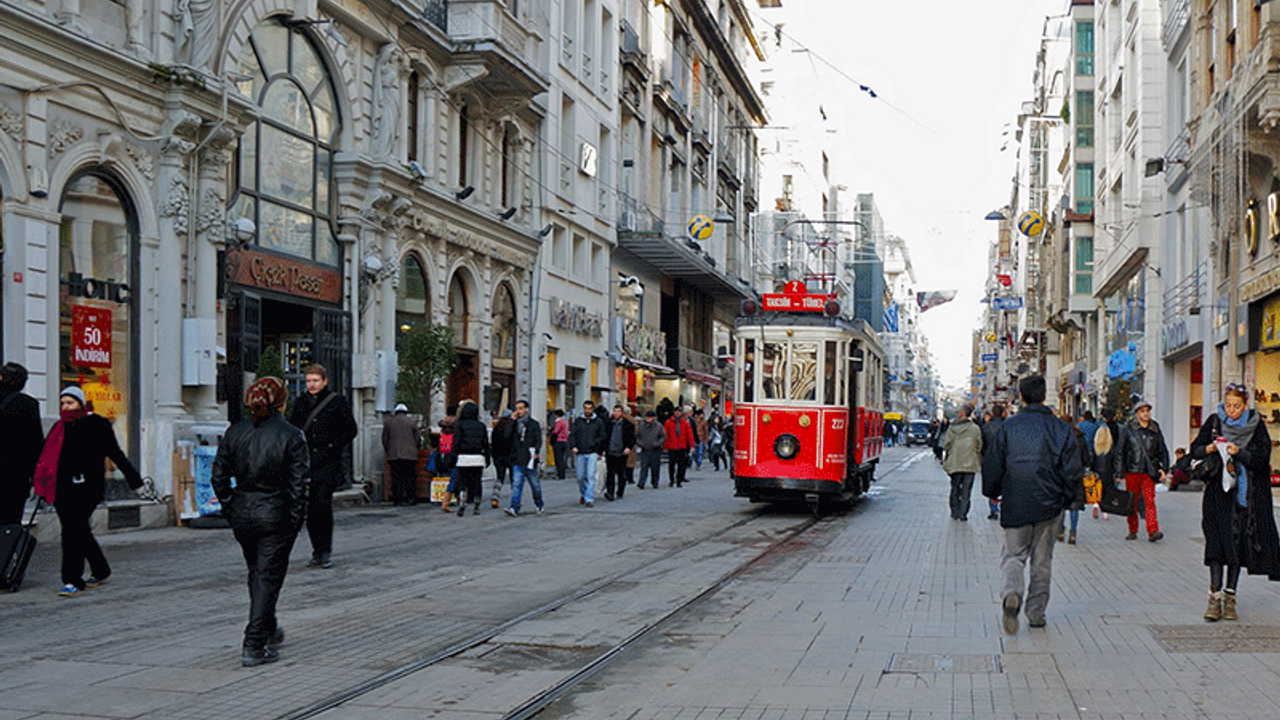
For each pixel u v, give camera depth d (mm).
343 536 15508
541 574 11836
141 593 10281
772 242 71625
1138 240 32969
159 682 6891
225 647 7938
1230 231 23281
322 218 21312
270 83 19531
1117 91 38750
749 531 16484
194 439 16641
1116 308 41031
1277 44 18344
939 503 22219
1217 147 22578
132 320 16047
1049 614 9305
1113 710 6184
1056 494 8492
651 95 42812
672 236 43719
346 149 21938
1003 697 6520
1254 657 7496
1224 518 8820
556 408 33844
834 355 19266
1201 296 27547
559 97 33125
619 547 14375
